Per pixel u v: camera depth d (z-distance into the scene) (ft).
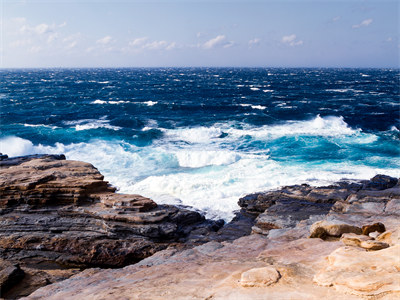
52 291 25.76
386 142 112.27
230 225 54.13
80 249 44.96
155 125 150.20
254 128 140.46
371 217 40.22
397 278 13.05
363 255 15.89
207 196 67.41
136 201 50.93
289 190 62.13
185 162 91.66
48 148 104.88
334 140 115.85
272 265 19.71
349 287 13.47
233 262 22.09
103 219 48.19
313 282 15.23
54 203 51.52
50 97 262.26
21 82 456.04
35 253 44.96
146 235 46.62
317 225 30.12
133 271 27.81
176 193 69.56
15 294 34.94
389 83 463.01
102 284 23.99
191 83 460.55
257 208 58.70
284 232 38.01
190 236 49.93
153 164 90.38
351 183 67.41
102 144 111.04
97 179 56.24
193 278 19.70
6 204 50.26
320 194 58.65
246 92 318.65
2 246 45.57
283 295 14.29
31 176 54.44
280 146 108.58
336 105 215.10
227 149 106.22
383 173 78.59
